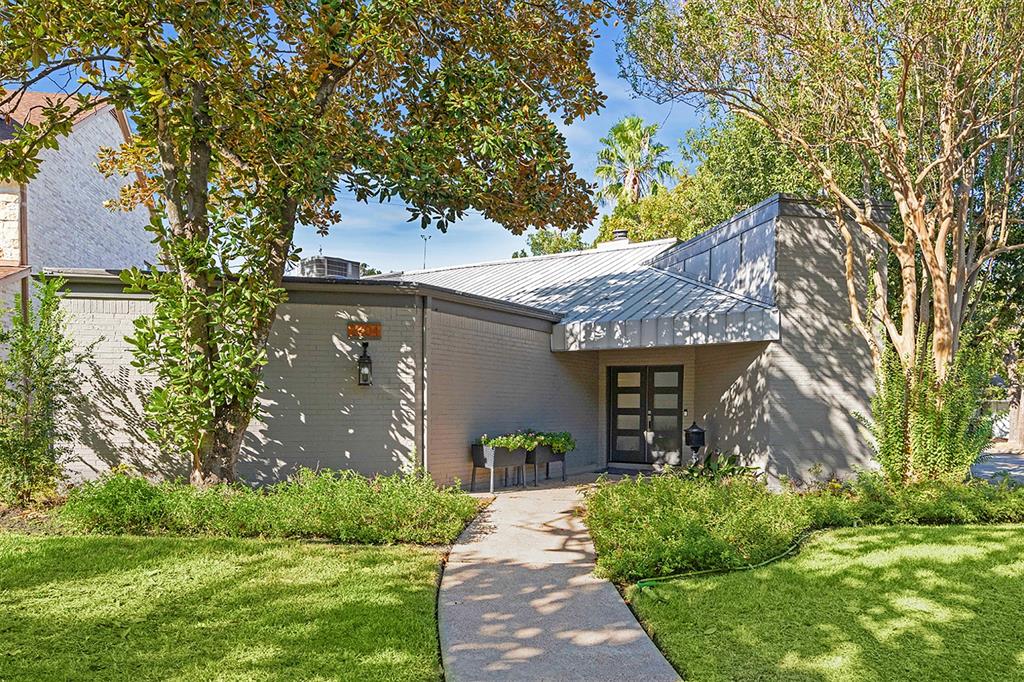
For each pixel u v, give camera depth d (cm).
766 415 1070
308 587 552
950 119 953
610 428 1506
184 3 713
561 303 1464
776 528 700
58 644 435
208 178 920
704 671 405
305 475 866
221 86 731
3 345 979
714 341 1131
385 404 1024
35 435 851
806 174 1323
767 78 1041
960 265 1020
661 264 1636
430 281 1928
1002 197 1082
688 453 1397
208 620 478
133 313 961
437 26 914
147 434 901
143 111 809
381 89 1130
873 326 1069
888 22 881
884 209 1114
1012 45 888
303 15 852
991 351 1034
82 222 1580
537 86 1012
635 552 625
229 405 870
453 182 952
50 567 593
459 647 446
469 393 1137
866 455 1070
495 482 1186
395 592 544
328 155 852
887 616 491
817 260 1090
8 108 1480
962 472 898
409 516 755
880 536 736
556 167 995
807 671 404
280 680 387
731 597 534
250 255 860
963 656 423
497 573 618
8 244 1262
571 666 415
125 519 728
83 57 809
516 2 964
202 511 741
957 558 638
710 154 1814
